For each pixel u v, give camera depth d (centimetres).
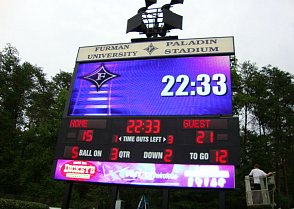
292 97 3759
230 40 1210
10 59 3778
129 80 1243
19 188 3234
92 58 1341
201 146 1037
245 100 2836
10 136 3388
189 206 2741
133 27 1497
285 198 3091
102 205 3017
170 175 1025
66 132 1196
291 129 3578
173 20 1466
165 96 1170
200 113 1101
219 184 970
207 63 1189
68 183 1134
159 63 1244
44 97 4134
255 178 970
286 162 3659
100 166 1103
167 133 1090
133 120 1148
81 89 1285
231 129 1038
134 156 1084
